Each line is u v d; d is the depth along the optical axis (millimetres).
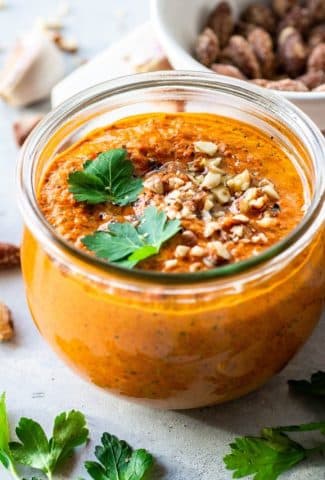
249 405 524
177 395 491
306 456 503
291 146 511
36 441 503
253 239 477
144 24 680
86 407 526
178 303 458
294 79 650
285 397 526
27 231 500
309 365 538
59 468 503
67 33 718
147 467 493
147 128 524
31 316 545
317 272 484
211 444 511
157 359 471
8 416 523
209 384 484
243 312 465
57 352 502
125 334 466
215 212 493
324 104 573
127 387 490
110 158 497
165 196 496
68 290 472
